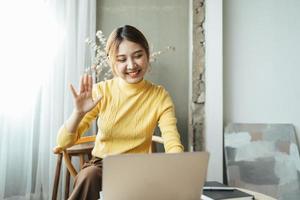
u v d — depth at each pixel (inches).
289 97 87.2
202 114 88.0
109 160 26.5
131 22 99.3
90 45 93.9
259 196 42.9
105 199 27.9
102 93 48.3
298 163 81.3
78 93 40.5
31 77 93.7
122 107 47.1
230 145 83.4
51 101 93.5
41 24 93.8
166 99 49.2
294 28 87.0
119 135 46.3
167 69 99.3
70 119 41.5
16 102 92.9
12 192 93.9
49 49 93.9
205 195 38.5
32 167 95.7
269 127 84.6
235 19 87.2
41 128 93.6
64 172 88.9
